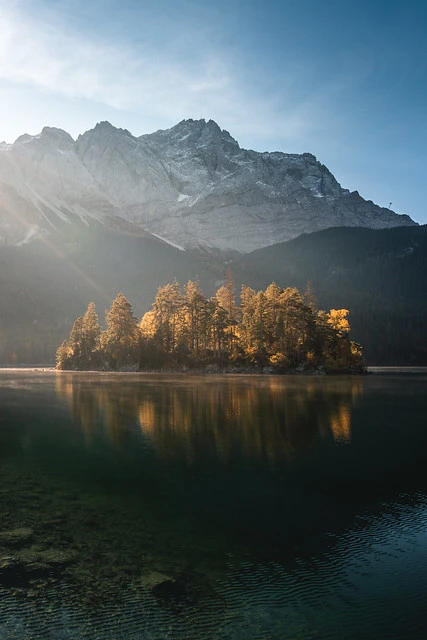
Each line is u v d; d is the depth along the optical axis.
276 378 96.62
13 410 44.44
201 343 134.12
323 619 10.86
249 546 14.76
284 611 11.18
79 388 69.38
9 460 25.45
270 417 40.31
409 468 24.12
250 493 20.06
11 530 15.84
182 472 23.23
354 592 12.05
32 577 12.62
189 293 139.12
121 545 14.70
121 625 10.56
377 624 10.66
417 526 16.55
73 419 39.12
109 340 137.75
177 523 16.59
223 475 22.75
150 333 136.88
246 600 11.60
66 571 12.98
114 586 12.18
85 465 24.48
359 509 18.22
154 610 11.13
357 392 63.00
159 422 37.69
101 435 32.38
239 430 34.34
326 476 22.64
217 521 16.83
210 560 13.75
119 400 52.56
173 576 12.77
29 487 20.73
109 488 20.62
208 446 29.06
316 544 14.98
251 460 25.69
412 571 13.20
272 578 12.73
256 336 122.50
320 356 117.44
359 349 124.50
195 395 58.12
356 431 34.09
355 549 14.63
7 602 11.43
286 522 16.84
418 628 10.52
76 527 16.16
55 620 10.73
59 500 19.00
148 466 24.38
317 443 30.00
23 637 10.16
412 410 44.66
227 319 127.62
